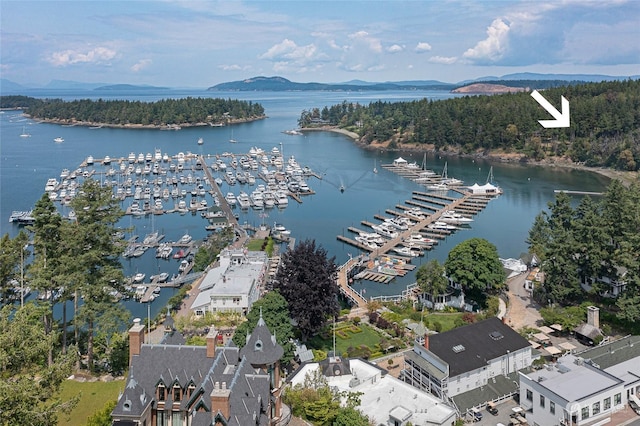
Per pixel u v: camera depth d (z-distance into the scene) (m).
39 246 110.94
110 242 112.25
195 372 81.25
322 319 125.31
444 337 107.69
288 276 127.75
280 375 99.94
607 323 131.00
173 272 196.12
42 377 69.62
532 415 93.75
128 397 76.81
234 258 176.50
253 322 111.81
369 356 120.81
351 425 85.19
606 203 152.88
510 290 161.38
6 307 82.75
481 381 103.06
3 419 63.94
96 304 106.12
